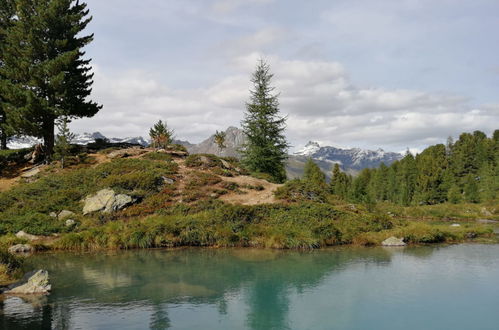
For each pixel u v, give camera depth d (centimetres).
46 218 2916
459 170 10706
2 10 4688
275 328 1173
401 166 11219
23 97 4022
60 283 1661
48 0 4488
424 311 1330
